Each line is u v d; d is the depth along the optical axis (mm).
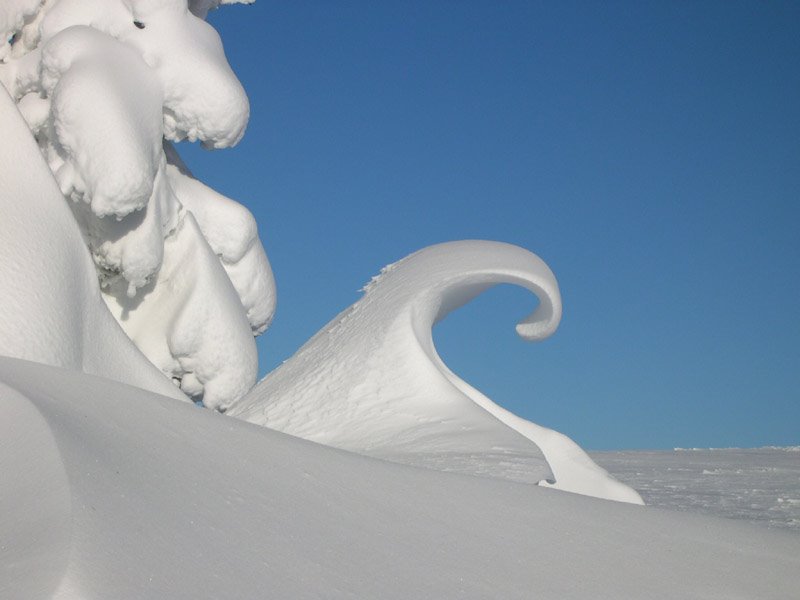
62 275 8906
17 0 11219
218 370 11656
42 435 4109
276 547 3928
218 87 11086
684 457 16438
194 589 3344
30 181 9305
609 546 5016
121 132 9977
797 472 13047
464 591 4059
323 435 8367
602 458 16250
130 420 4734
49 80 10562
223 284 11867
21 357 8156
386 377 8719
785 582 4898
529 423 8789
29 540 3359
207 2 12586
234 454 4773
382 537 4402
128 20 11070
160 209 11211
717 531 5613
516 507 5270
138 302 11875
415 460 7250
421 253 9891
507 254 9172
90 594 3025
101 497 3695
